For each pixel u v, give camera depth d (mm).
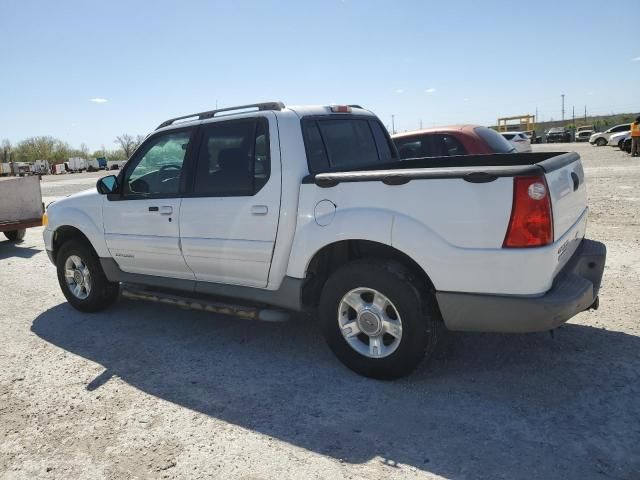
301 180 3793
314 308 4105
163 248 4605
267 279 4004
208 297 4621
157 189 4688
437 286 3275
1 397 3805
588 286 3254
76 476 2836
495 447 2846
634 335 4141
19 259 9078
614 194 11641
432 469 2703
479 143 8102
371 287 3508
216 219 4180
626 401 3219
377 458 2828
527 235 2992
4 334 5164
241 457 2912
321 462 2822
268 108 4102
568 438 2885
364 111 4969
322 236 3637
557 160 3396
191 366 4160
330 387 3650
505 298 3096
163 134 4672
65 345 4777
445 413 3217
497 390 3453
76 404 3641
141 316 5469
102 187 4934
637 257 6301
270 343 4527
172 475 2791
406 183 3303
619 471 2600
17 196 10500
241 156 4070
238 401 3549
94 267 5395
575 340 4117
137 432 3236
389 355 3545
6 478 2854
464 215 3129
